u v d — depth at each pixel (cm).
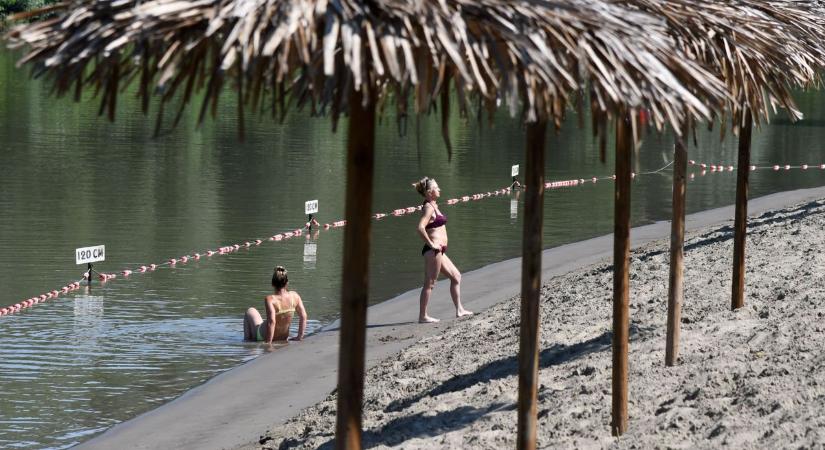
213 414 3347
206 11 1232
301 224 6944
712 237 4988
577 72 1448
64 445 3127
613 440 2130
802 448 1841
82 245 6038
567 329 3372
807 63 2417
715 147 11975
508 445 2289
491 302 4753
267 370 3838
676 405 2295
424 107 1314
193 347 4147
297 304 4281
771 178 9706
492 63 1477
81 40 1246
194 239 6341
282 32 1195
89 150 9894
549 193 8600
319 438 2800
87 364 3906
